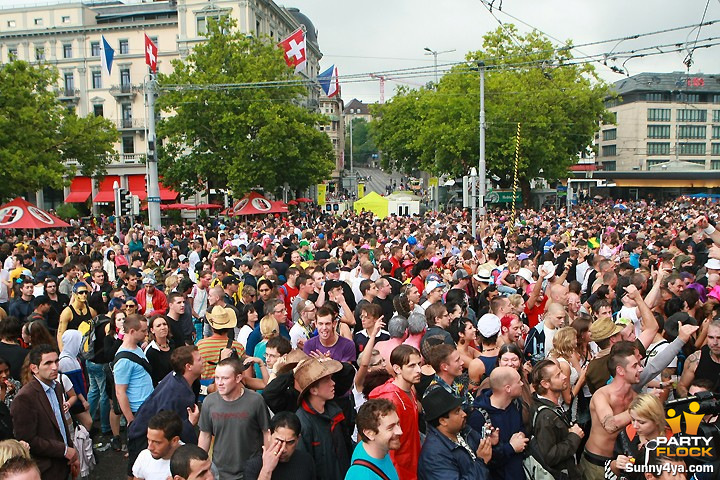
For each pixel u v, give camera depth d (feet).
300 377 17.07
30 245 63.05
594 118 181.27
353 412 19.88
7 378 21.06
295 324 28.30
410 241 63.98
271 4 223.71
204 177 149.48
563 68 173.06
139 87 208.33
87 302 33.24
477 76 171.53
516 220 118.83
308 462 15.81
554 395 18.25
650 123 260.21
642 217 121.39
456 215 124.36
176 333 28.07
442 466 16.12
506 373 17.79
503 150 162.09
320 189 247.09
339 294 31.35
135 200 73.31
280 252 49.83
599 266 41.37
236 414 18.28
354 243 59.36
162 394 19.63
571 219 113.60
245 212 138.82
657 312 29.96
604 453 18.03
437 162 173.47
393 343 23.84
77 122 128.77
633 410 16.20
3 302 39.04
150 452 16.87
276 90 143.74
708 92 252.42
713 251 34.24
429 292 31.91
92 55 214.90
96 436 28.84
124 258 55.01
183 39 207.82
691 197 221.25
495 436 17.26
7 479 13.05
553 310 26.03
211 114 141.38
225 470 18.28
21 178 112.06
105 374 28.84
